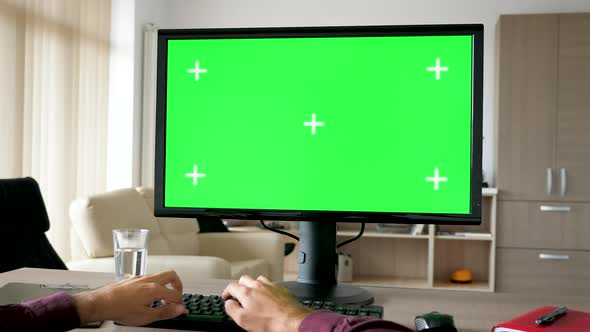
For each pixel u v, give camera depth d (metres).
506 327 0.78
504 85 4.25
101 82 4.18
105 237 2.64
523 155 4.23
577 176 4.17
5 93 3.05
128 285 0.85
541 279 4.21
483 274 4.59
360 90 1.11
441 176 1.09
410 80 1.10
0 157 3.02
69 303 0.79
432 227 4.33
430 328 0.81
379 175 1.11
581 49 4.16
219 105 1.16
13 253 2.14
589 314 0.85
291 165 1.13
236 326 0.83
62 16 3.63
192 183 1.17
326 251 1.14
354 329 0.66
